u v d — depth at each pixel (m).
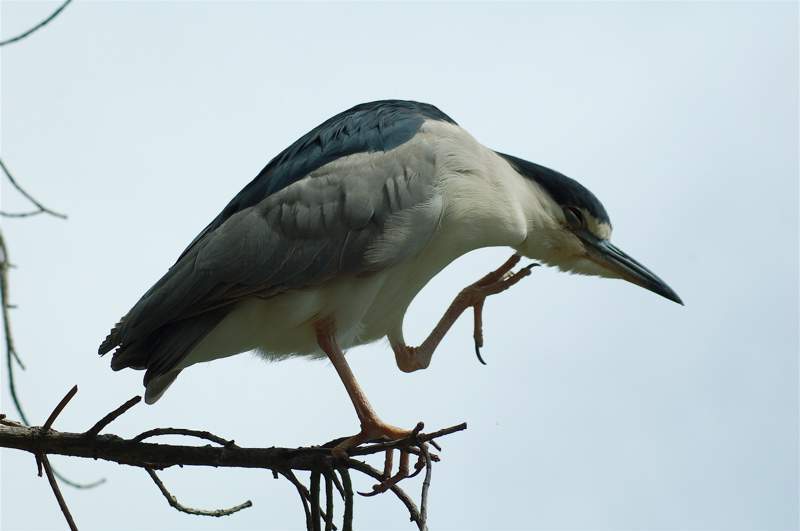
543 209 10.95
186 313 8.86
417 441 7.23
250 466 7.61
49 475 7.30
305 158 9.39
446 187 9.63
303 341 9.56
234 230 9.01
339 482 7.55
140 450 7.63
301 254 9.06
